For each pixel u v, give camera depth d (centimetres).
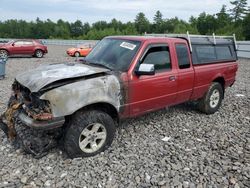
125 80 450
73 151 409
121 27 10550
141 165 411
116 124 496
